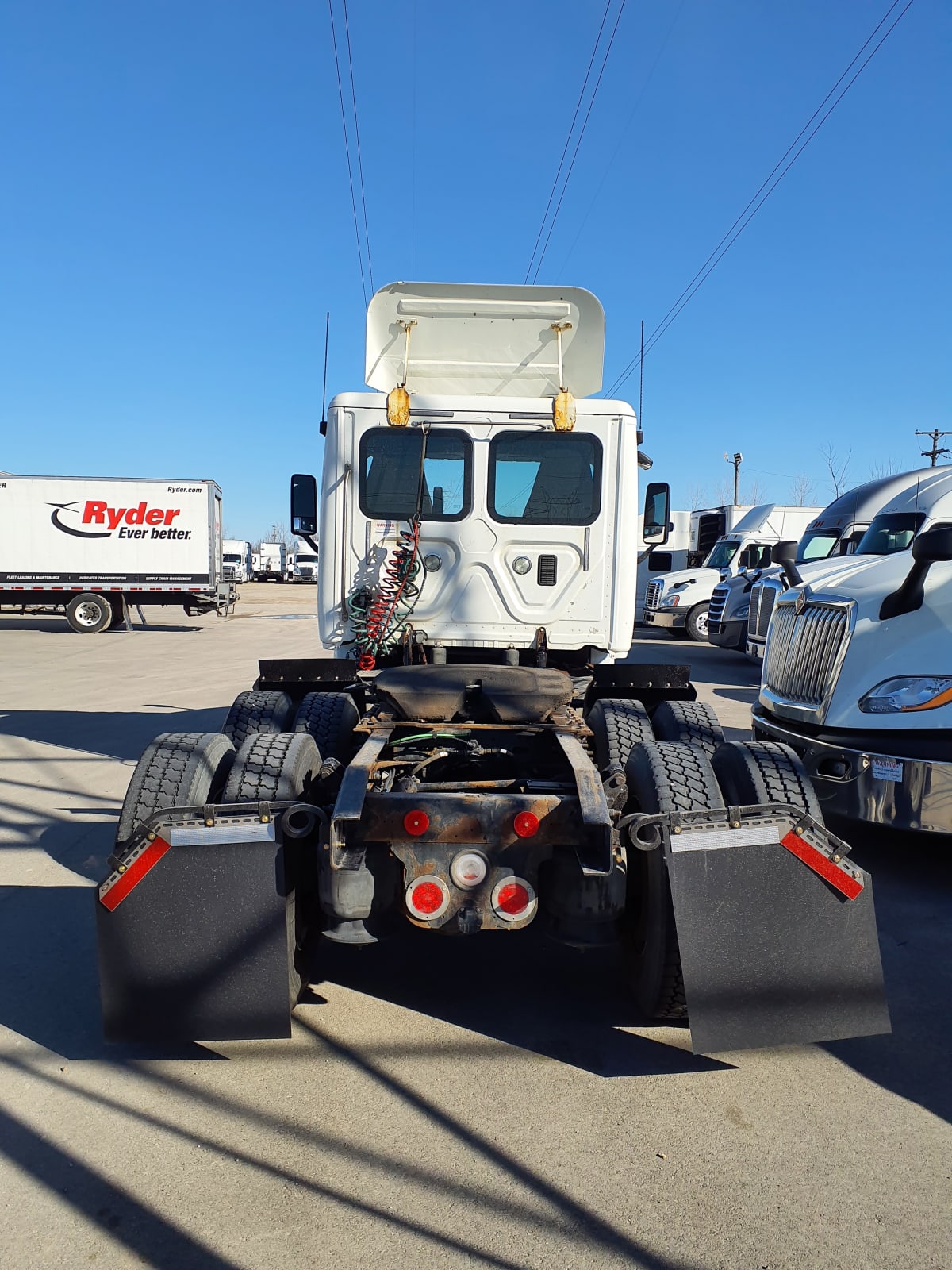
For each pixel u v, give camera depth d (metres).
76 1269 2.24
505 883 3.06
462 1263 2.26
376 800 3.08
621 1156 2.70
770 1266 2.25
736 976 3.01
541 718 4.00
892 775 4.85
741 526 23.08
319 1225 2.40
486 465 5.48
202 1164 2.66
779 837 3.04
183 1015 3.03
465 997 3.76
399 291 5.68
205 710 11.16
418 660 5.51
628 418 5.48
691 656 19.47
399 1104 2.97
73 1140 2.77
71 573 24.38
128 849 3.04
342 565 5.55
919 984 3.86
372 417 5.48
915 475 12.11
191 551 24.58
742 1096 3.03
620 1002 3.72
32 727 10.03
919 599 5.02
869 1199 2.50
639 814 3.07
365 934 3.22
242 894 3.03
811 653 5.64
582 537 5.50
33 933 4.38
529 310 5.71
